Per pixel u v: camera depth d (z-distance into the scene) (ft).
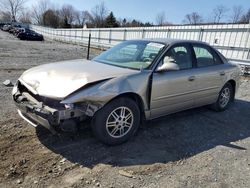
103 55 15.92
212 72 16.83
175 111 15.29
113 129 12.24
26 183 9.46
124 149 12.31
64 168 10.47
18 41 96.84
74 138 12.85
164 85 13.73
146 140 13.42
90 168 10.60
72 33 122.31
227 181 10.39
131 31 75.66
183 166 11.27
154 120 16.15
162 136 14.07
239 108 20.48
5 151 11.37
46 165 10.59
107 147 12.31
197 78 15.66
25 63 38.17
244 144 13.96
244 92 26.45
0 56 44.50
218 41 48.16
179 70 14.70
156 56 13.97
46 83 11.56
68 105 10.61
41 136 12.89
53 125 10.94
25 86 12.14
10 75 27.43
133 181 9.94
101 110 11.64
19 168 10.27
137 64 13.74
